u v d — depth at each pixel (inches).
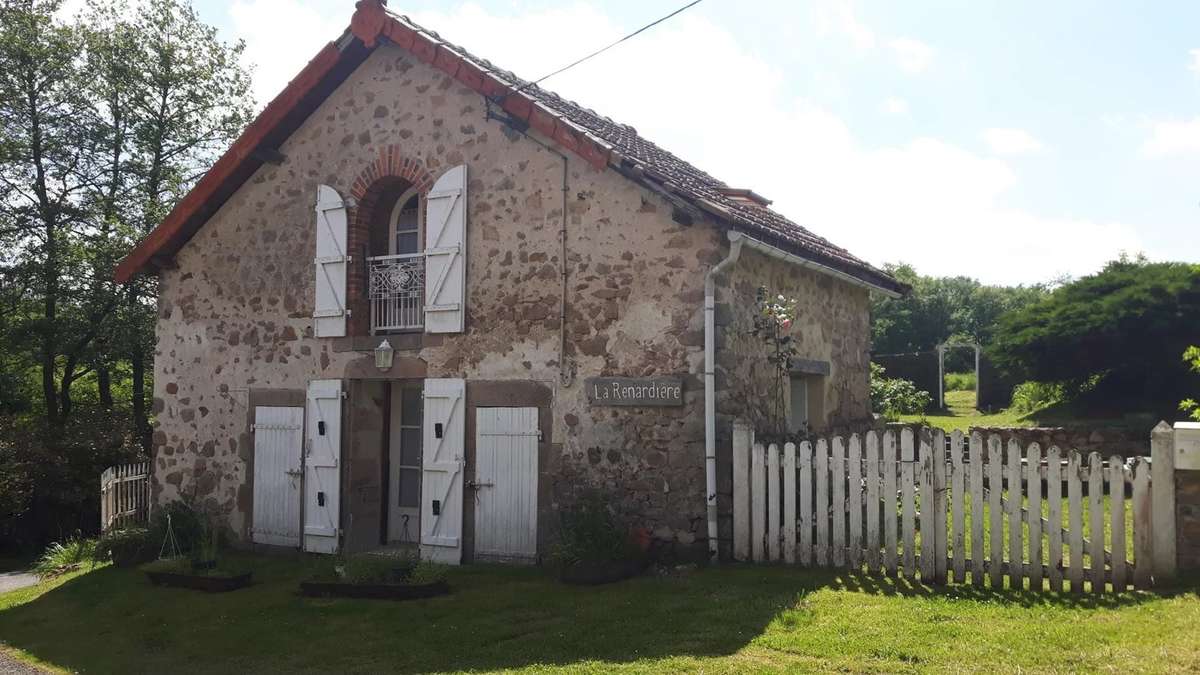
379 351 390.3
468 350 375.2
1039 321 804.6
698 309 331.0
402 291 397.4
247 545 423.8
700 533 325.7
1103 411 779.4
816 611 253.1
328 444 402.9
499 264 370.9
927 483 283.4
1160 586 252.4
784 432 387.2
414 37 376.8
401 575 317.1
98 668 263.3
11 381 857.5
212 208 442.0
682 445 330.6
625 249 345.4
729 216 319.0
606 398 342.6
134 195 841.5
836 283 477.4
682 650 228.8
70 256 766.5
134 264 446.0
